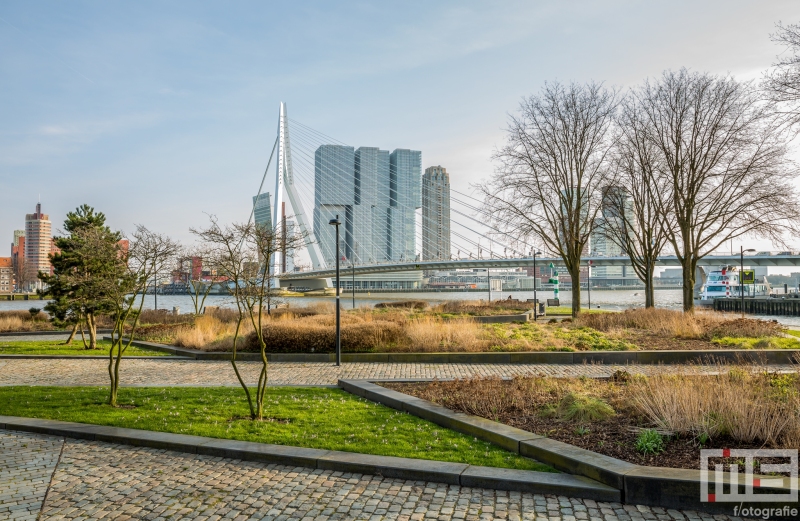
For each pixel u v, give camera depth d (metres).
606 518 5.23
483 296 101.81
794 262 71.75
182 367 16.06
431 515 5.34
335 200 96.50
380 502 5.67
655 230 31.95
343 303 65.62
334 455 6.86
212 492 6.00
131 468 6.82
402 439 7.55
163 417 9.01
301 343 17.62
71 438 8.23
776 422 6.77
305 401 10.20
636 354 15.52
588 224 29.62
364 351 17.55
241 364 16.52
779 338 18.08
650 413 7.43
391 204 102.25
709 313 29.92
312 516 5.35
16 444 7.91
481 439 7.52
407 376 13.78
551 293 123.44
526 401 9.02
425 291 113.38
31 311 35.88
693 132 27.27
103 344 22.94
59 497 5.91
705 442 6.66
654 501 5.49
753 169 26.42
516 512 5.38
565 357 15.84
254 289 10.03
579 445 6.80
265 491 6.01
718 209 27.86
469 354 16.20
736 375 9.49
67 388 12.20
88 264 19.75
